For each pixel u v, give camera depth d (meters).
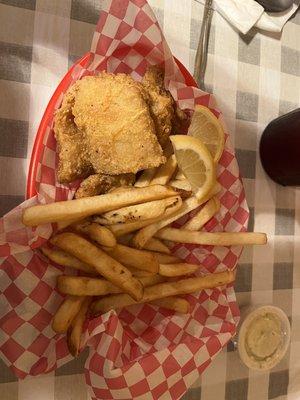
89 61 0.31
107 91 0.29
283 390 0.43
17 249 0.28
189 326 0.34
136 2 0.30
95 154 0.29
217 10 0.39
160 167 0.32
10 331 0.29
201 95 0.34
